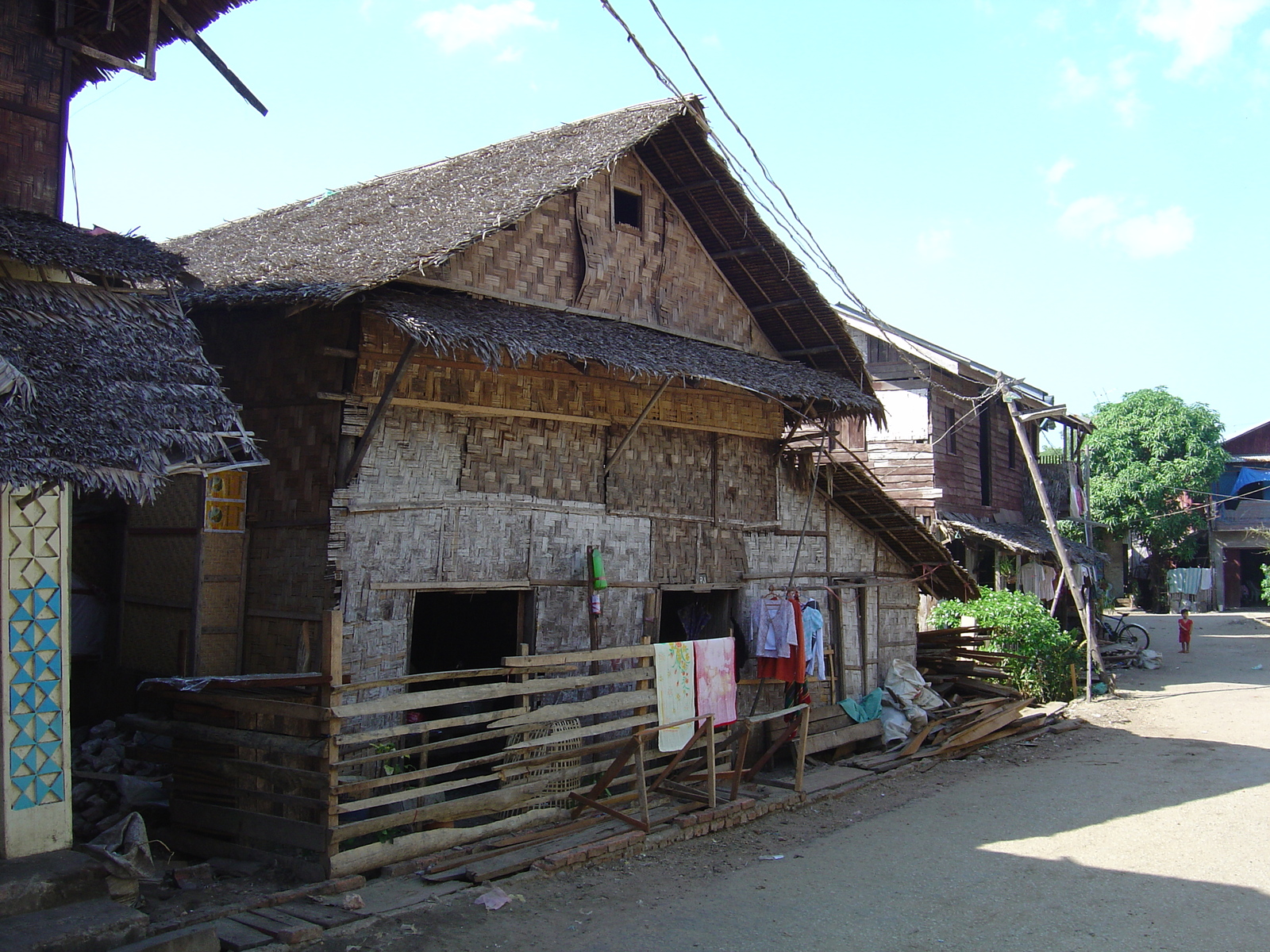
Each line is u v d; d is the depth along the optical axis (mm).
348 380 8070
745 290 12039
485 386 8992
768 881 7578
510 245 9508
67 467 5375
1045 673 17578
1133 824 9367
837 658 12820
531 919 6520
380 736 7070
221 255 10477
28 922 5449
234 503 8625
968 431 21734
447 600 12461
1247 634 31062
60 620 6293
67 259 6281
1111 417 40031
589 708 8508
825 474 12672
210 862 7188
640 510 10438
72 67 8328
